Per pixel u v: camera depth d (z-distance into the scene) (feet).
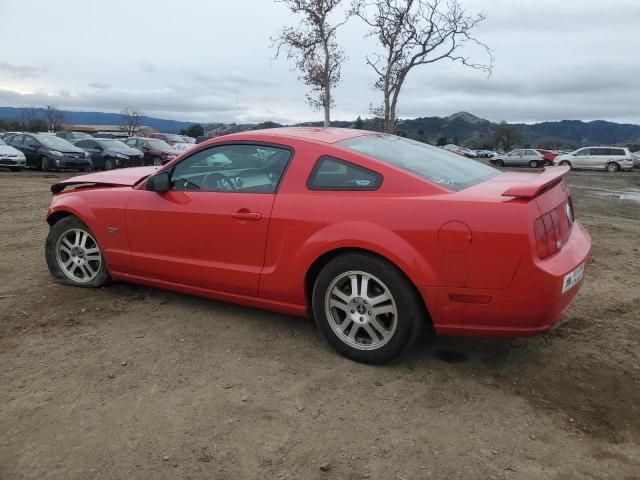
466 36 44.68
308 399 10.05
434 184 10.78
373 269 10.77
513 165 137.49
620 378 10.80
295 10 48.60
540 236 9.86
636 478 7.95
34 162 67.41
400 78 46.21
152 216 13.80
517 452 8.53
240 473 8.05
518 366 11.34
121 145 78.23
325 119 50.37
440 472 8.07
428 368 11.25
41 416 9.42
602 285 16.70
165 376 10.84
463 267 9.99
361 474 8.04
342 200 11.21
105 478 7.91
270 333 12.94
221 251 12.79
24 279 16.81
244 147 12.83
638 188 64.23
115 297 15.25
